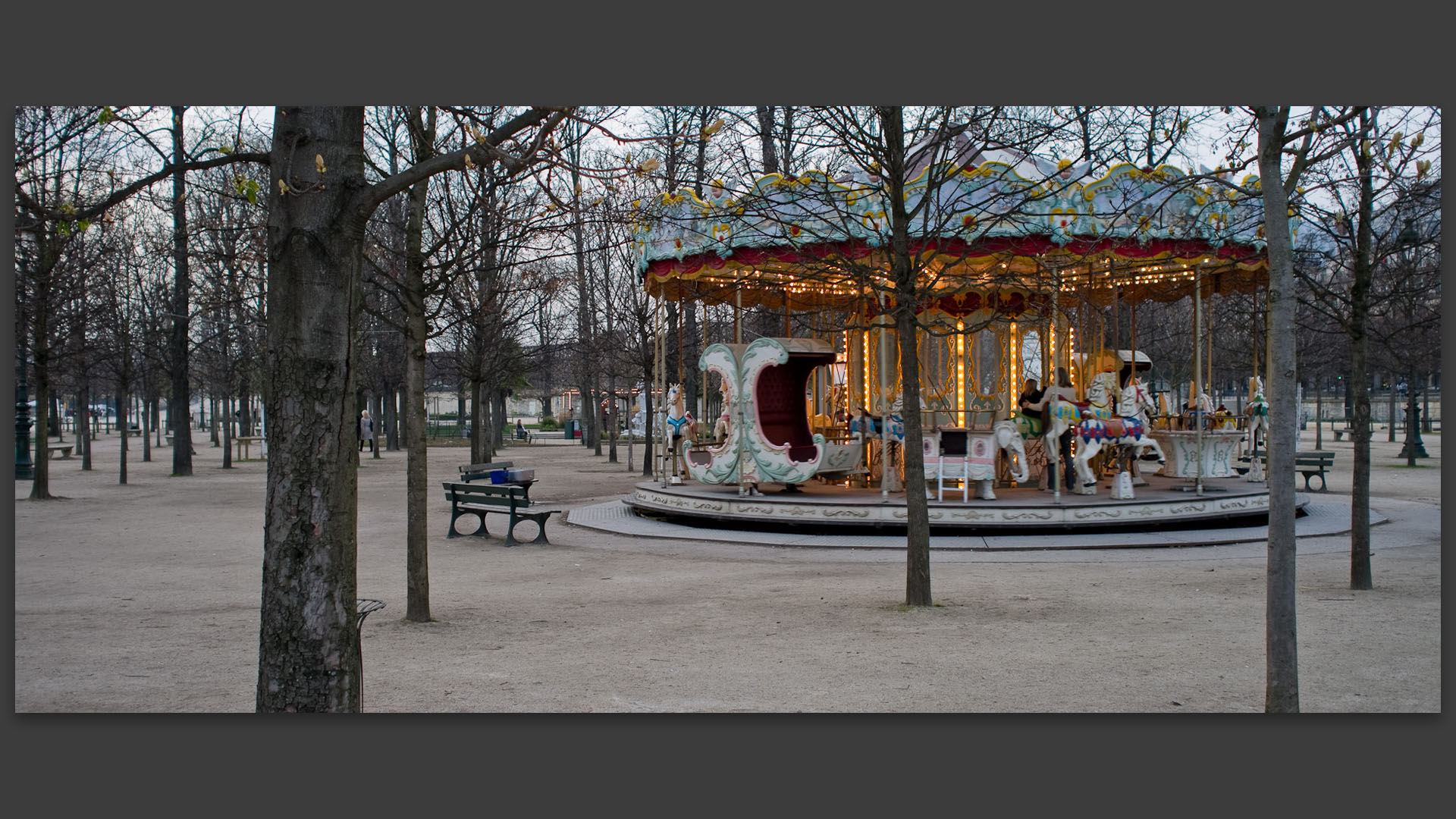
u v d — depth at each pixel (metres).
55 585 11.17
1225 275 19.80
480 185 10.97
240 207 18.62
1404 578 10.68
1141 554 13.13
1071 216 14.37
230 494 23.80
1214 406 22.95
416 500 9.10
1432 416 61.69
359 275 4.93
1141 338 37.38
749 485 17.39
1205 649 7.54
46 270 20.89
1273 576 5.40
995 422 16.92
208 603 10.03
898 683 6.69
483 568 12.62
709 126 9.45
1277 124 5.43
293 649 4.68
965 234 13.42
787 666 7.19
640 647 7.88
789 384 18.91
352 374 4.88
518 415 89.06
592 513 19.05
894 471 17.81
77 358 28.98
